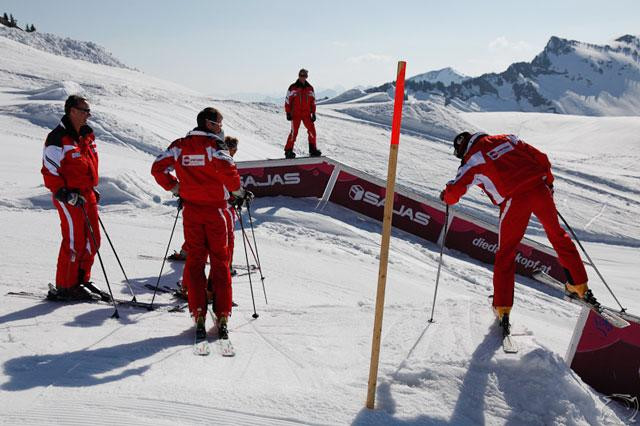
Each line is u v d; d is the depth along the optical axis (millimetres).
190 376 3193
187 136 4098
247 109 30172
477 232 10188
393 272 7496
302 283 6223
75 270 4609
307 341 3920
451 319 3986
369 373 2908
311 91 11859
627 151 37188
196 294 4035
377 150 24891
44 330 3887
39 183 10406
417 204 10219
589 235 18453
